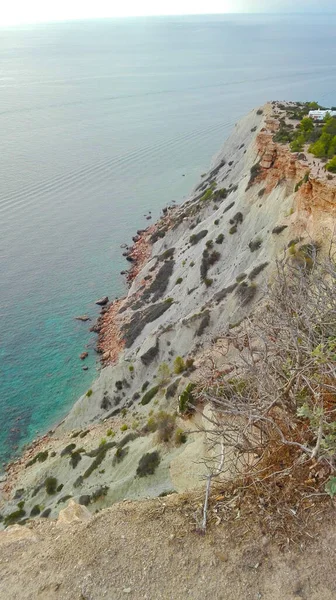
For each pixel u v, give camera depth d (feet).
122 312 163.12
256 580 19.97
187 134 412.77
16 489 97.60
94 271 197.77
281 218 120.88
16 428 123.13
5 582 23.35
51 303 176.76
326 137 133.28
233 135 250.16
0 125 459.32
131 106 561.43
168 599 20.29
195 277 146.20
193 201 226.79
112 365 136.98
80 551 23.79
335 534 20.47
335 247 59.06
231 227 147.54
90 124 464.24
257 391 24.77
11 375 142.10
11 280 191.11
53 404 130.62
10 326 164.04
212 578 20.56
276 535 21.24
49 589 22.21
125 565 22.27
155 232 213.25
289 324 24.38
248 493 23.13
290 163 131.13
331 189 92.84
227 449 28.94
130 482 74.69
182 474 51.26
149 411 97.60
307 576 19.51
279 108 233.35
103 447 93.04
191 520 23.50
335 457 21.49
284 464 22.79
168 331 119.55
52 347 153.38
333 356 23.00
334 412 23.02
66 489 87.56
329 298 26.45
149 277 173.78
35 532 26.66
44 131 433.89
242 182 169.89
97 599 21.13
